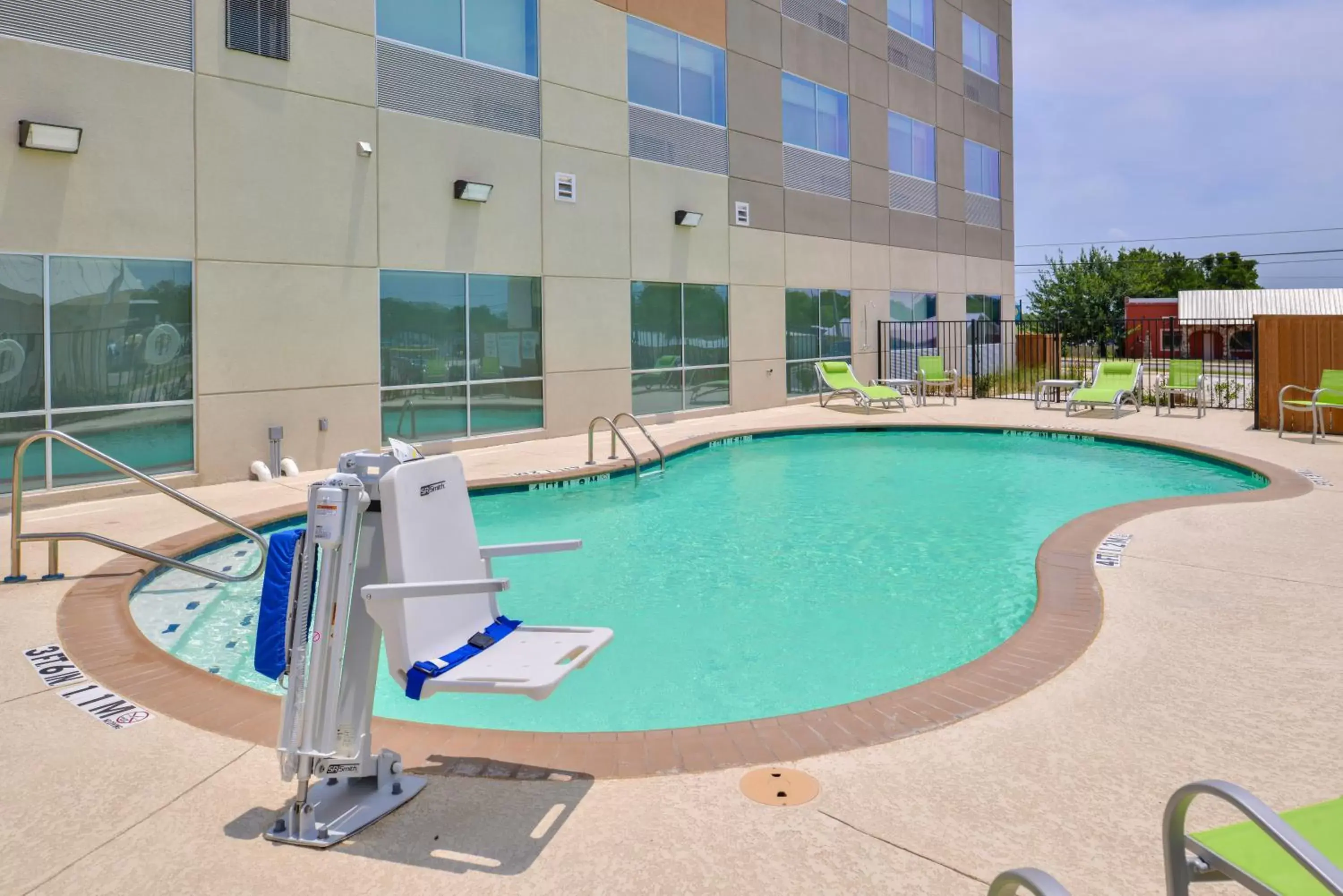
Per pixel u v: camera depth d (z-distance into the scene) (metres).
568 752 3.19
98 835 2.61
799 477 10.64
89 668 4.05
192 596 5.87
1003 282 24.84
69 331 8.14
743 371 16.45
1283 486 8.30
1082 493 9.53
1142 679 3.79
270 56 9.41
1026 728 3.32
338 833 2.58
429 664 2.62
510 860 2.46
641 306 14.33
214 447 9.15
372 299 10.50
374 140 10.43
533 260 12.46
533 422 12.71
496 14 11.85
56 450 8.11
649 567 6.68
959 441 13.62
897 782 2.91
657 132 14.41
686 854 2.49
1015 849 2.49
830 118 18.36
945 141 22.14
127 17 8.33
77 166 8.06
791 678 4.56
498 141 11.89
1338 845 1.69
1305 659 4.00
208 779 2.98
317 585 2.72
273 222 9.52
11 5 7.62
